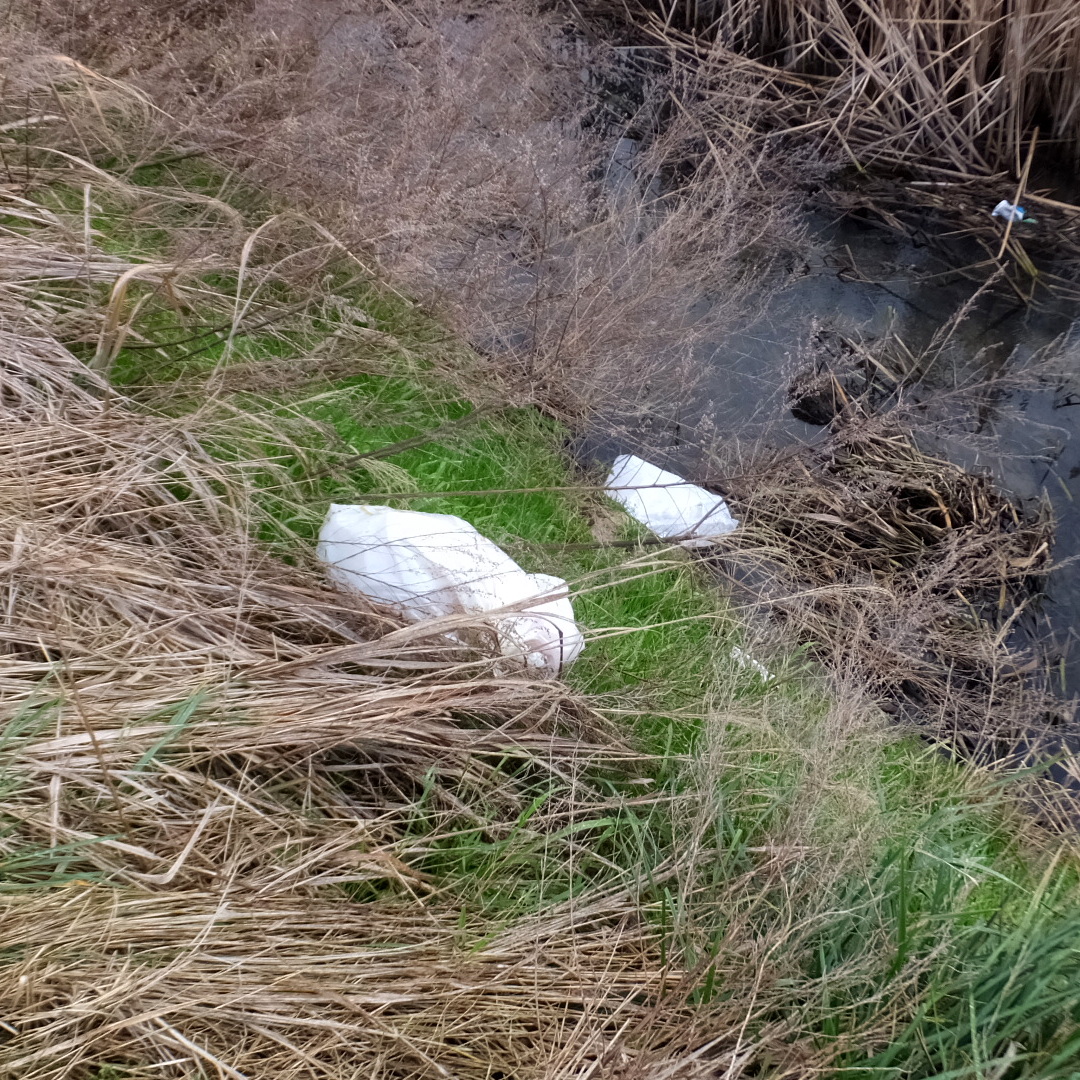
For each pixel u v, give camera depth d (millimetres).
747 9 6227
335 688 2119
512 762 2289
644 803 2230
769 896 2033
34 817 1701
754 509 3684
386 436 3250
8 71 3309
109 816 1764
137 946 1629
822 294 4977
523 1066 1714
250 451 2801
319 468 2912
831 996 1903
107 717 1855
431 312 3568
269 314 3197
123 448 2471
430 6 5109
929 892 2123
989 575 3637
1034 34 5266
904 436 4051
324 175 3633
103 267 2932
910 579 3580
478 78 4523
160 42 3873
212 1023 1596
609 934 1976
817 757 2217
